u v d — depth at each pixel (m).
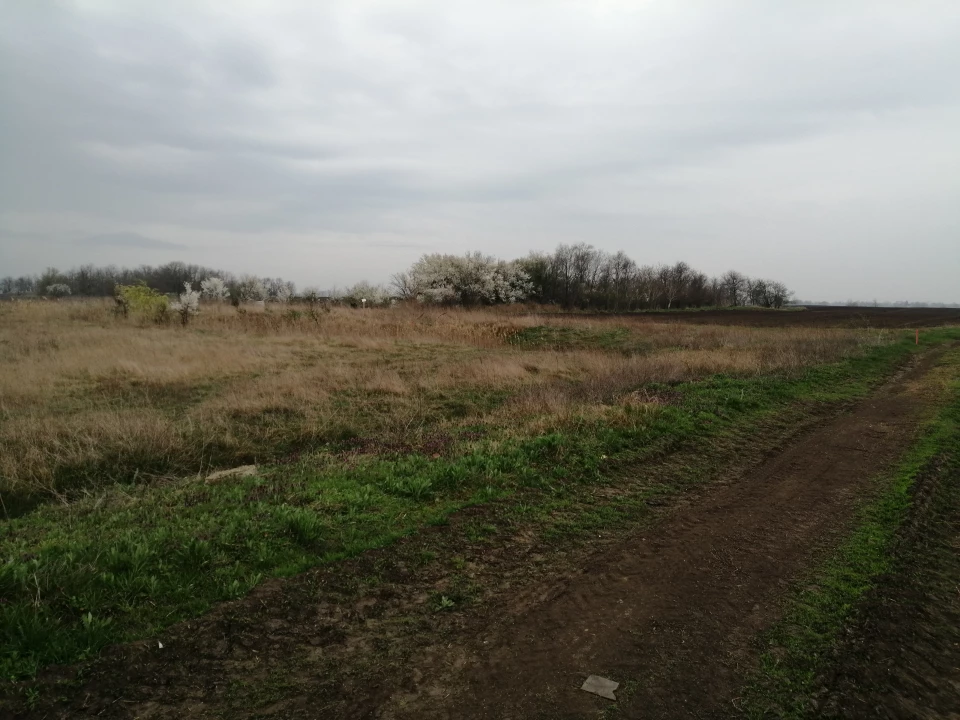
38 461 7.07
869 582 4.47
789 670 3.41
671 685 3.28
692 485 6.82
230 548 4.55
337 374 12.90
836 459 7.98
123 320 23.03
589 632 3.81
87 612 3.63
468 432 8.65
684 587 4.41
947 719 3.06
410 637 3.71
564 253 64.81
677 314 55.94
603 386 11.91
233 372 13.11
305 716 2.99
